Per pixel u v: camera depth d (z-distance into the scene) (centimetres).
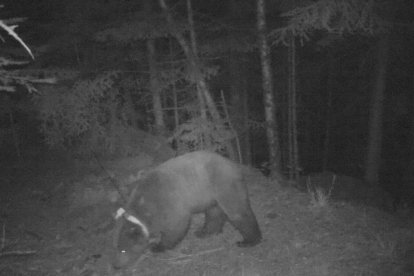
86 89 1091
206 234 777
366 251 678
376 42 1469
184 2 1266
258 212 858
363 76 1906
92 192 955
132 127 1295
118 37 1023
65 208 930
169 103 1722
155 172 705
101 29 1166
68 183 1036
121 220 680
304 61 1986
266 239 741
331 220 803
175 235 700
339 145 2541
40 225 855
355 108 2112
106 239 779
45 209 929
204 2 1443
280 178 1088
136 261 700
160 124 1280
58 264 704
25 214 902
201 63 1100
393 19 1242
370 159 1622
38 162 1193
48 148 1269
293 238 739
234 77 1570
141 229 671
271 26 1298
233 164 731
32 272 677
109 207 898
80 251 744
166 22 1046
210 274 650
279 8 1147
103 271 682
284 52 1762
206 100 1103
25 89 1232
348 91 2205
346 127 2433
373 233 741
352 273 618
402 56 1576
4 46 1122
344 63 2056
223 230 792
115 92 1203
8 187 1042
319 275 619
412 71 1742
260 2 1004
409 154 1906
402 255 658
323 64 1966
